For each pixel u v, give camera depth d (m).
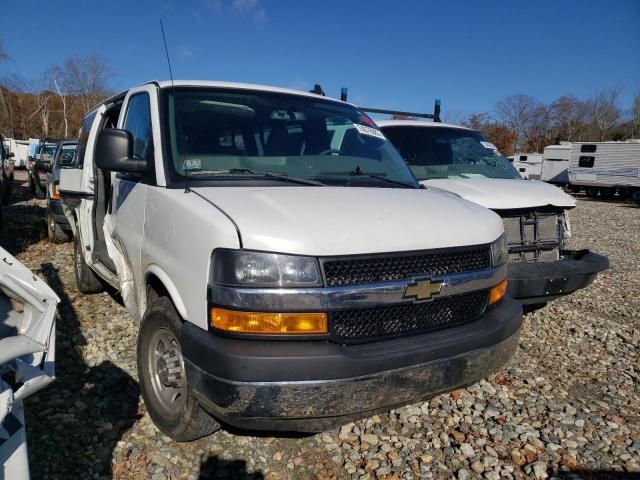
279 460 2.95
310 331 2.35
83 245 5.08
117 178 3.95
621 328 5.54
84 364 3.99
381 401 2.46
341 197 2.87
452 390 2.76
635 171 28.38
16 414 1.98
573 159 32.09
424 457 3.06
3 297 2.12
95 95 53.88
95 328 4.71
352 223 2.56
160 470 2.78
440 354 2.62
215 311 2.36
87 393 3.54
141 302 3.29
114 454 2.89
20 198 16.81
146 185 3.23
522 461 3.09
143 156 3.39
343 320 2.44
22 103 59.28
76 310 5.19
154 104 3.44
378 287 2.48
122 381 3.71
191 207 2.67
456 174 5.85
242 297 2.31
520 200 4.77
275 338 2.32
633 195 29.00
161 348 3.04
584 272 4.61
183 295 2.60
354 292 2.42
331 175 3.42
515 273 4.39
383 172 3.72
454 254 2.81
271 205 2.60
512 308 3.12
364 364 2.37
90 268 5.35
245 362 2.24
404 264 2.60
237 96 3.70
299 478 2.82
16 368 1.92
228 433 3.14
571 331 5.37
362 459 3.02
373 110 6.98
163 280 2.81
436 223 2.83
